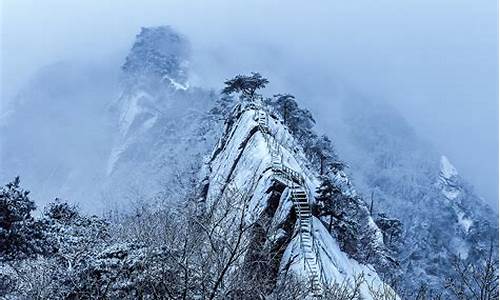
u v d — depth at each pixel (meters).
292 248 29.61
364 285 31.64
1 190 19.84
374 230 47.69
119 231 27.09
